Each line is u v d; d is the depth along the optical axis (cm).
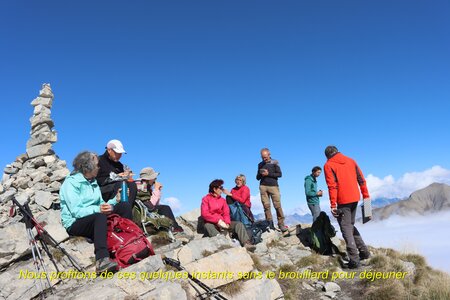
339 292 436
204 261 356
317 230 559
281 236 622
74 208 334
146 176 524
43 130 605
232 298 350
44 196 520
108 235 338
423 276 464
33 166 589
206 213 511
